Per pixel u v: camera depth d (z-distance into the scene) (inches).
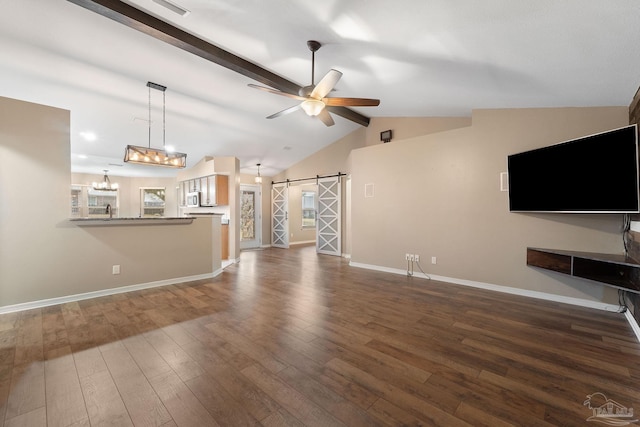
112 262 149.6
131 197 371.6
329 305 132.2
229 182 266.1
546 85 117.1
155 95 174.2
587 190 114.5
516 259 150.6
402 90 151.8
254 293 151.4
